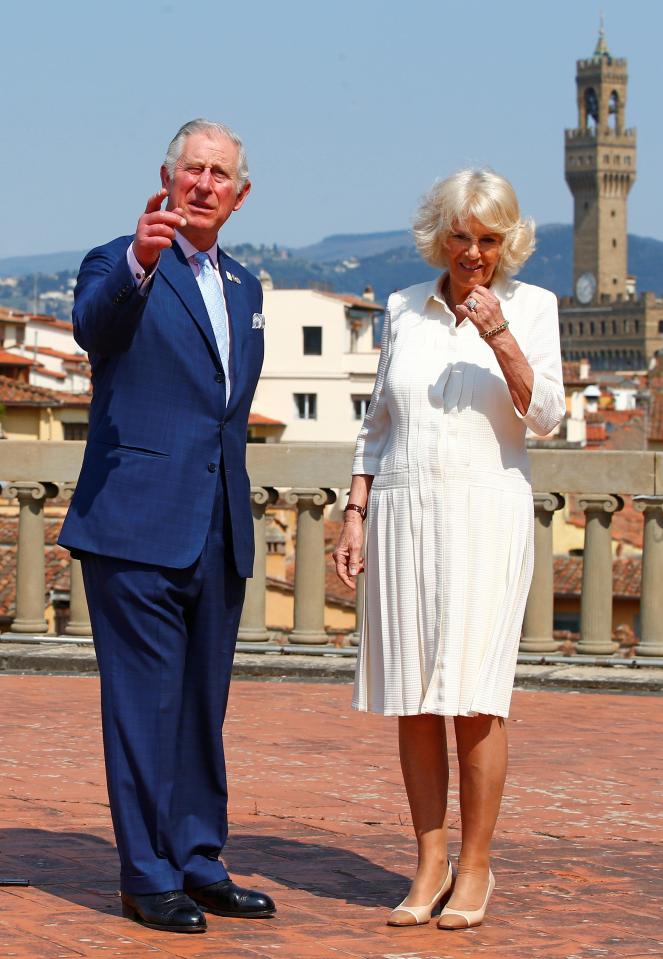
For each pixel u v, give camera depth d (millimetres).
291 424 112000
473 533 5613
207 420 5664
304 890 5957
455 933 5406
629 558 45594
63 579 26188
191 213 5664
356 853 6531
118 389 5656
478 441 5656
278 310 112312
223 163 5656
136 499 5578
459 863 5645
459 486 5621
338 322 111625
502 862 6410
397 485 5684
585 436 100000
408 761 5719
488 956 5125
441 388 5660
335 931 5402
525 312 5719
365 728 9312
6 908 5512
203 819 5730
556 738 9094
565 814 7270
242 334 5805
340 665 11148
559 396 5641
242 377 5770
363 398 111812
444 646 5574
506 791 7727
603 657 11188
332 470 11555
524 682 10836
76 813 7078
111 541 5551
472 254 5598
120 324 5488
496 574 5625
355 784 7820
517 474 5723
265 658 11383
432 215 5668
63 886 5848
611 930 5449
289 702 10164
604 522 11164
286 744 8805
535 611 11289
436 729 5719
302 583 11703
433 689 5559
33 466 11852
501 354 5520
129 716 5551
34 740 8781
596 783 7922
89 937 5188
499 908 5727
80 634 11961
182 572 5613
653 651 11102
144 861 5445
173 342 5621
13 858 6242
